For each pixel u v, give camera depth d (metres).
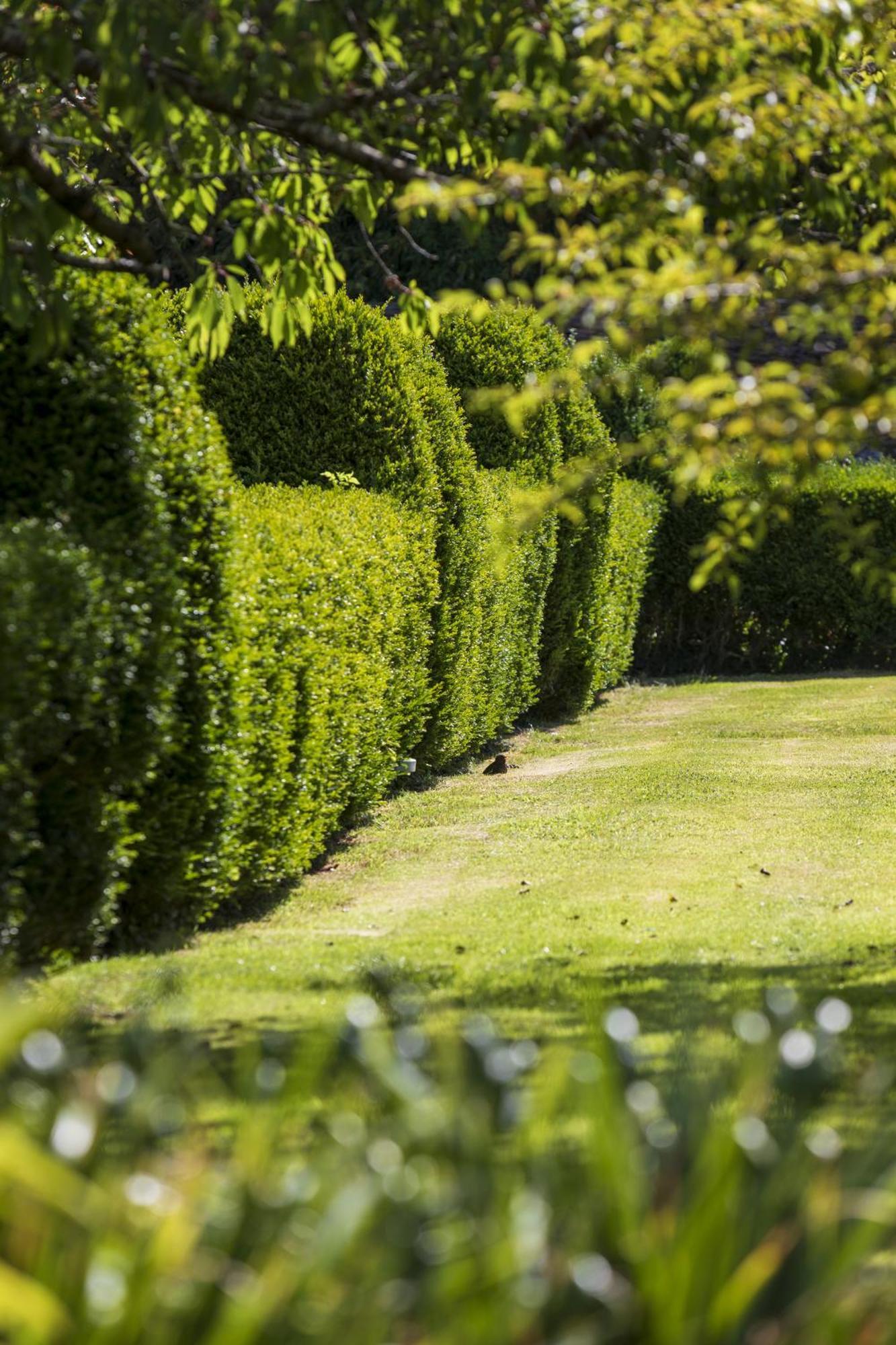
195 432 17.20
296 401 30.77
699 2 11.70
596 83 11.57
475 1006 13.52
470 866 23.17
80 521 15.45
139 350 16.45
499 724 37.50
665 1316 5.03
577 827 25.97
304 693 21.41
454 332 39.28
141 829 17.02
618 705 44.78
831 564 51.47
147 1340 4.76
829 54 13.11
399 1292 4.95
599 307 10.60
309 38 11.66
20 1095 6.13
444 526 31.27
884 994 14.12
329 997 13.96
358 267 59.88
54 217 13.91
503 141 13.05
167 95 12.27
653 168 12.62
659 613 52.66
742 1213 5.38
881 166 12.30
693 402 10.41
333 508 26.27
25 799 12.99
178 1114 6.15
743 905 19.62
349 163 14.58
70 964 15.35
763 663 52.75
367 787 26.45
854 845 23.86
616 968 15.58
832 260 10.78
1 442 15.62
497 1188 5.47
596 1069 5.99
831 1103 9.95
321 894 21.50
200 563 17.30
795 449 10.38
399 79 13.41
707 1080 8.62
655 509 50.62
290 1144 7.82
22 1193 5.13
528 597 37.94
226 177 15.30
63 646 13.02
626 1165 5.41
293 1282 4.85
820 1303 5.09
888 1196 5.70
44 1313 4.59
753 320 11.29
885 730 36.75
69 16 12.62
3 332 15.71
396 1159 5.53
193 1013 13.08
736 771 31.45
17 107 15.38
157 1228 5.10
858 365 10.30
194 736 17.34
